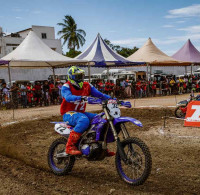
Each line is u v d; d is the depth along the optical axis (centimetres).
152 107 1242
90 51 1897
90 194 356
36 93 1551
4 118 1090
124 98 1891
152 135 709
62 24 5062
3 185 393
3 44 3981
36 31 4775
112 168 464
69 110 429
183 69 3538
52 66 1950
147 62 1986
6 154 588
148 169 352
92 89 437
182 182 390
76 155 409
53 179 419
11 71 2698
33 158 545
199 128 775
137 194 350
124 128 388
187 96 1903
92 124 399
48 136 754
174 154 532
